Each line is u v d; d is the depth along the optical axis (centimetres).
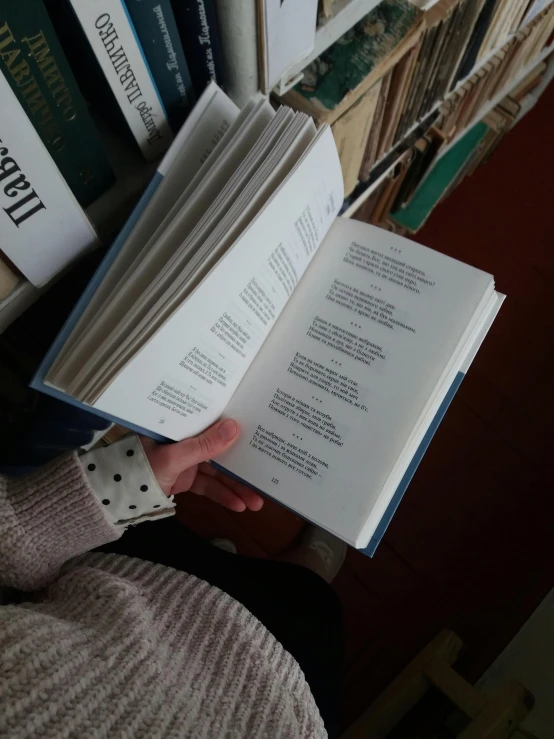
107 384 39
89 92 44
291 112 44
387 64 59
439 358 54
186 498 104
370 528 51
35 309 53
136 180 47
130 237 43
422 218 117
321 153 47
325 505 51
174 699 38
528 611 99
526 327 121
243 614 48
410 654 100
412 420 52
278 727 41
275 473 53
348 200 85
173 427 49
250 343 52
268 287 50
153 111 43
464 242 127
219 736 38
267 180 43
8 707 31
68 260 43
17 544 41
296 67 53
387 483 51
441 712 89
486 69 94
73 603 42
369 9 55
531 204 130
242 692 42
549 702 83
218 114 45
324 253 59
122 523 48
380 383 54
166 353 42
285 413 54
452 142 112
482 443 112
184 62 42
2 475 42
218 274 42
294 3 43
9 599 47
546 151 135
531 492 109
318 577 73
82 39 35
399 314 56
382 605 104
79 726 32
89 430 67
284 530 101
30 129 32
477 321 56
